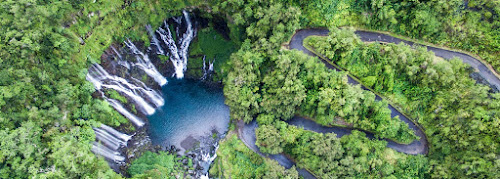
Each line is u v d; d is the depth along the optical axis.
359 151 52.22
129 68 61.16
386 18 55.16
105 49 56.91
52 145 47.22
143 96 62.88
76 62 53.16
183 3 59.97
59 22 51.44
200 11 61.12
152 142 61.09
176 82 67.38
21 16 47.41
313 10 58.06
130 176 56.06
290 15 54.91
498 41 50.91
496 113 47.03
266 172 53.50
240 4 56.72
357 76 56.81
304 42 59.09
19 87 46.09
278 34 56.19
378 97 56.31
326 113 55.91
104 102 55.88
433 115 52.00
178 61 66.88
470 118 48.50
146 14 59.28
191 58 66.69
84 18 53.94
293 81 54.81
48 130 48.47
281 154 58.22
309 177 55.84
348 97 51.81
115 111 58.00
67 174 47.19
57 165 46.69
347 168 51.44
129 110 60.31
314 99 54.53
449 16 52.47
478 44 52.75
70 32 52.56
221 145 60.38
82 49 54.06
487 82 51.56
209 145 61.59
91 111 54.00
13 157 43.84
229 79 58.28
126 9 57.53
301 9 58.31
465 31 52.75
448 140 51.03
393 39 57.16
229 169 57.97
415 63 51.91
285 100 55.00
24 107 47.00
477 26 52.12
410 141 53.75
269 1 56.28
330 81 53.50
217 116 64.44
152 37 61.84
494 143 46.78
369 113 54.31
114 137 56.72
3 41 46.41
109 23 56.53
